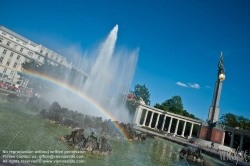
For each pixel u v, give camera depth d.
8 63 77.56
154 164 15.81
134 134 30.58
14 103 29.25
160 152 23.61
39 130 15.95
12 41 77.38
